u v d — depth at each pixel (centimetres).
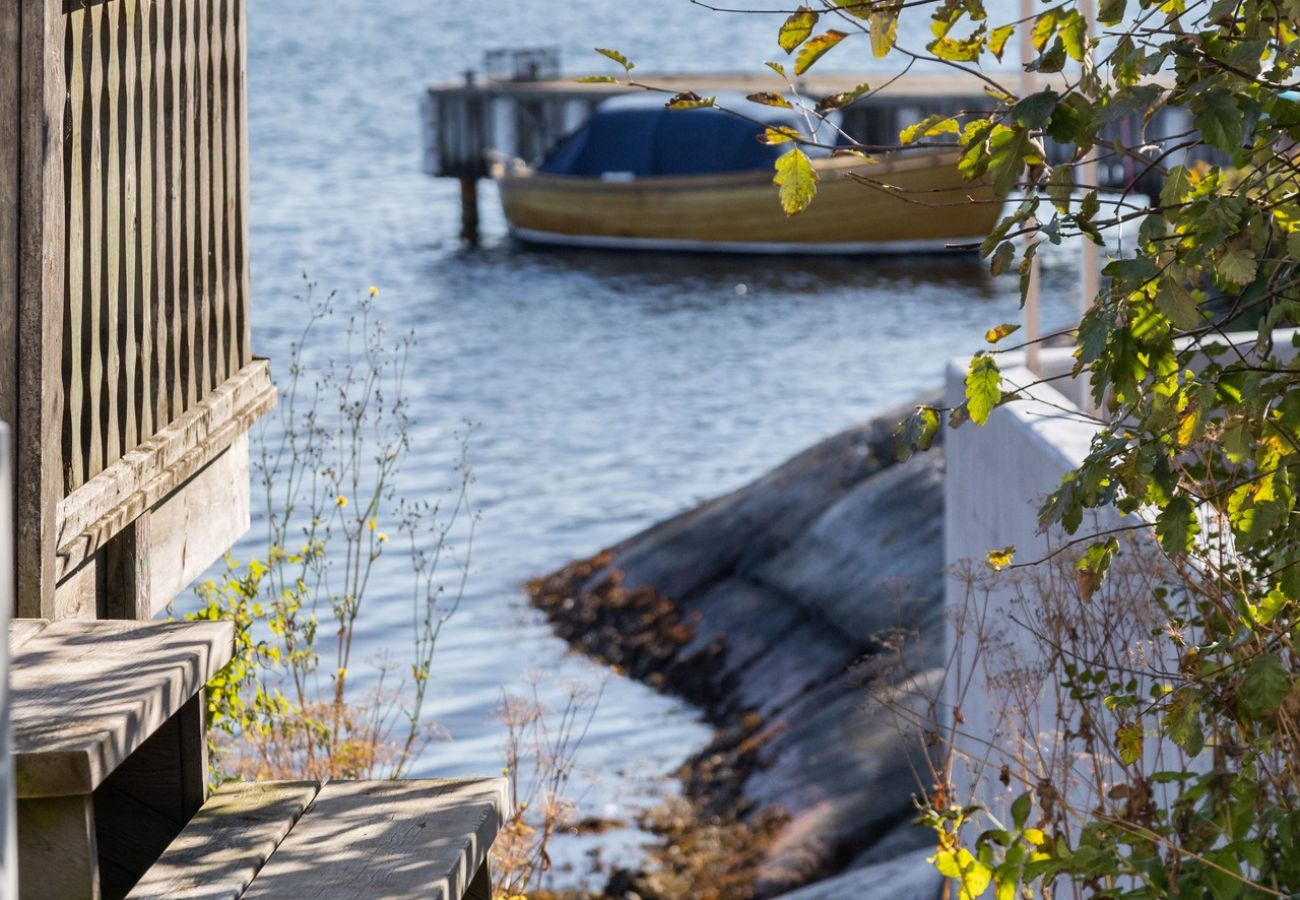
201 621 404
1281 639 380
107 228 498
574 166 4581
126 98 512
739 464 2717
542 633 1911
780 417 3002
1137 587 570
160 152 550
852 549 1798
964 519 867
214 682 670
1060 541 659
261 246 4553
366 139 6538
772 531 1941
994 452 799
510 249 4647
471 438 2744
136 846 389
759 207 4350
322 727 731
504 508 2394
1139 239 360
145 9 531
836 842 1299
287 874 352
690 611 1883
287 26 11269
